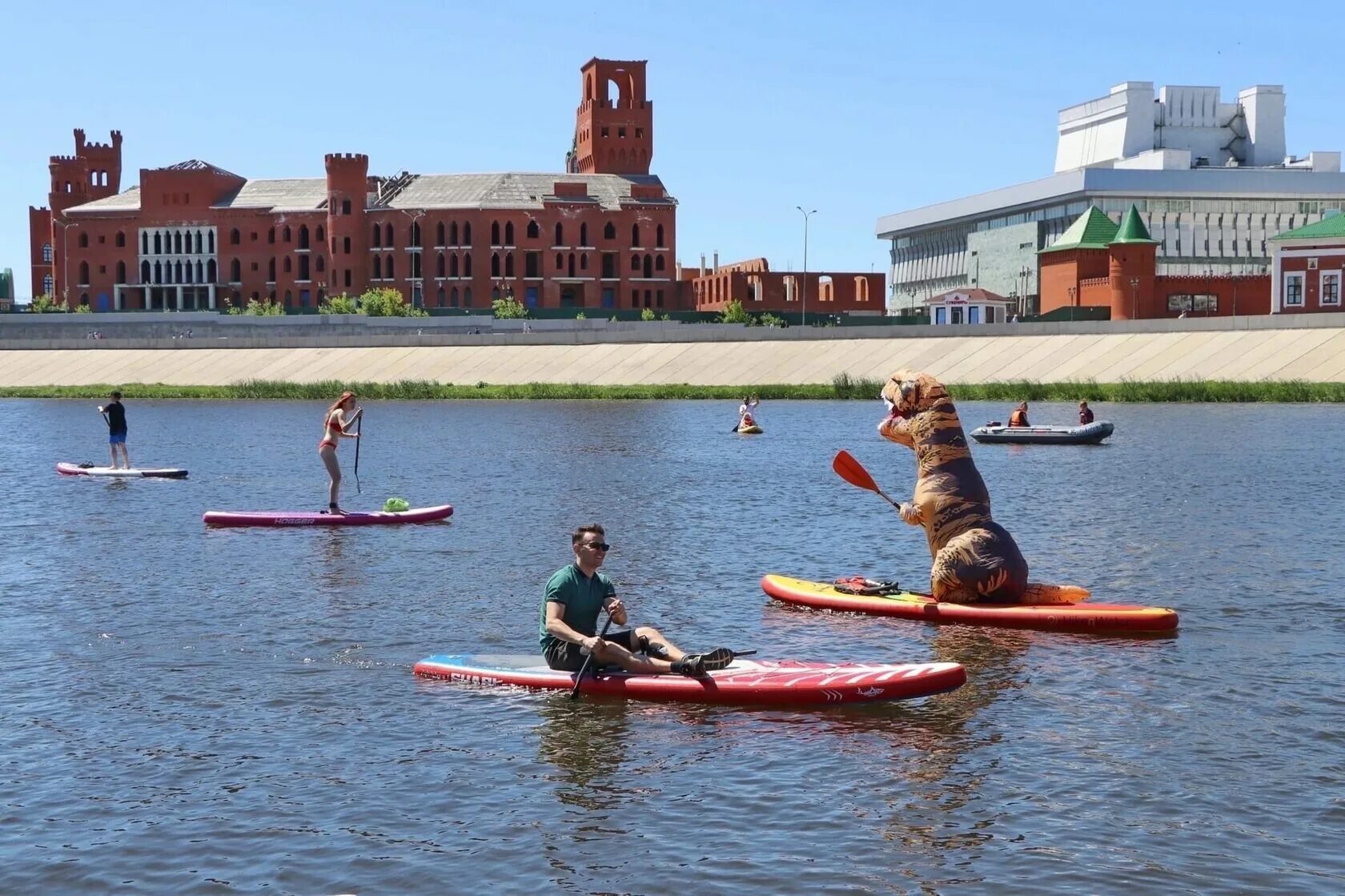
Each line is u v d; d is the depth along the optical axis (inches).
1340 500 1187.9
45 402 3784.5
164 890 356.8
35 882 362.0
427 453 1865.2
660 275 6220.5
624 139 6692.9
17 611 716.0
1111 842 384.2
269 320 5300.2
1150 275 4419.3
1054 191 5812.0
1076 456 1732.3
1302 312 3993.6
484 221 6003.9
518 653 610.9
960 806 412.5
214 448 2017.7
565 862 372.5
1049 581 794.8
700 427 2468.0
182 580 813.2
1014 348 3752.5
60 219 7194.9
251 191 6555.1
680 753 462.6
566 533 1017.5
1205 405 2864.2
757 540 982.4
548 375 4190.5
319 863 373.1
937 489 700.7
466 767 450.0
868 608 700.7
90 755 464.8
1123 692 540.1
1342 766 446.3
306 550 934.4
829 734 483.5
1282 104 6993.1
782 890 353.7
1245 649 614.2
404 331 5255.9
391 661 596.1
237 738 482.3
